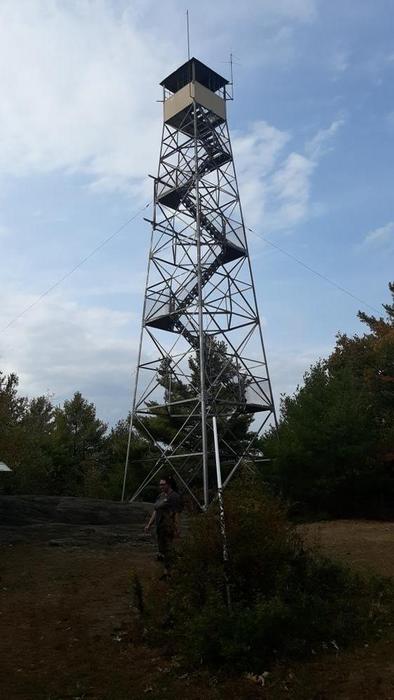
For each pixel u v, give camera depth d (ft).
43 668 22.84
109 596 34.22
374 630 25.44
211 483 99.81
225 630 22.67
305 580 28.02
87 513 68.23
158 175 99.96
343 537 54.34
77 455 171.53
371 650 23.27
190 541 27.14
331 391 83.92
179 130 100.32
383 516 74.18
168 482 37.22
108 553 50.52
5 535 57.11
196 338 91.61
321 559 31.37
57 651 24.77
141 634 26.30
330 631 24.56
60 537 57.47
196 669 22.27
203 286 91.04
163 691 20.52
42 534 58.59
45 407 190.60
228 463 93.04
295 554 29.14
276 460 76.38
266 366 91.04
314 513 74.90
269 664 22.24
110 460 163.94
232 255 93.97
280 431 81.66
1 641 26.07
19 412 143.33
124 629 27.40
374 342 127.75
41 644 25.70
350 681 20.47
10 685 21.08
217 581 25.53
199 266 84.64
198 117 99.91
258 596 24.44
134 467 114.42
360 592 30.48
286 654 22.74
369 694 19.30
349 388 86.58
